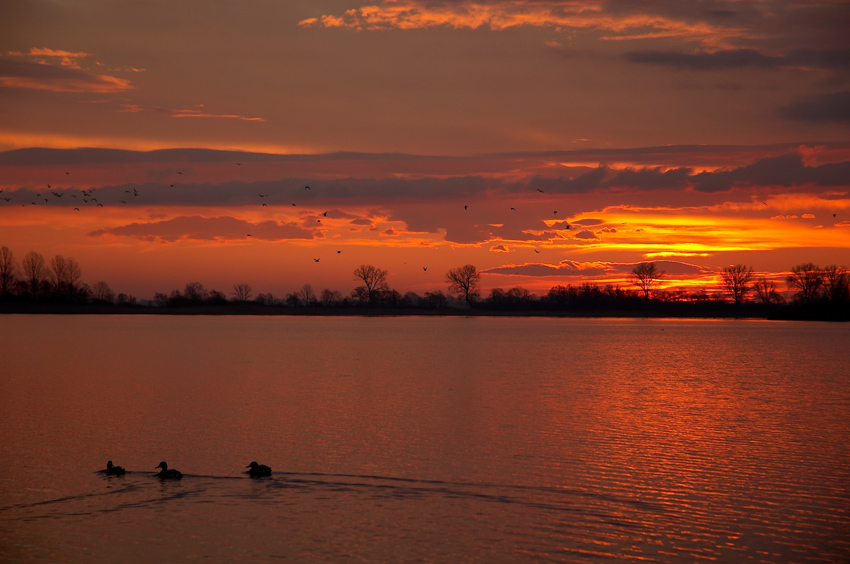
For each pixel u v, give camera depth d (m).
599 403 46.31
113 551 21.91
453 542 22.42
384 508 25.28
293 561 21.23
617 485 27.52
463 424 38.62
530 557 21.41
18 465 30.28
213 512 24.91
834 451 32.53
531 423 39.06
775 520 24.00
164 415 41.25
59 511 25.00
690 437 35.44
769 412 42.88
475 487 27.34
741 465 30.17
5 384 55.81
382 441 34.56
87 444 33.94
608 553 21.64
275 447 33.28
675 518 24.16
